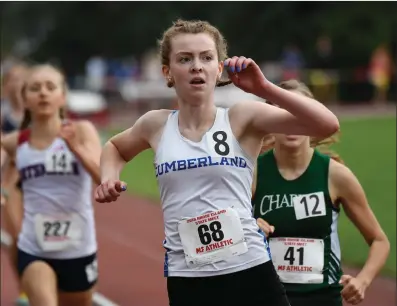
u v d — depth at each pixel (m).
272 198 7.16
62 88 8.93
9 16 87.31
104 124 45.19
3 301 12.49
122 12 74.88
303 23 63.34
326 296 7.11
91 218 8.96
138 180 26.34
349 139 33.38
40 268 8.62
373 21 60.06
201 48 5.56
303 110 5.30
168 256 5.83
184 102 5.71
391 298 11.77
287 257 7.09
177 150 5.68
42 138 8.82
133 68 58.78
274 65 58.38
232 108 5.76
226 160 5.62
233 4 65.81
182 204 5.66
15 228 10.17
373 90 52.56
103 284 13.46
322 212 7.09
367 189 21.52
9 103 13.51
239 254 5.66
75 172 8.75
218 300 5.70
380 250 7.23
